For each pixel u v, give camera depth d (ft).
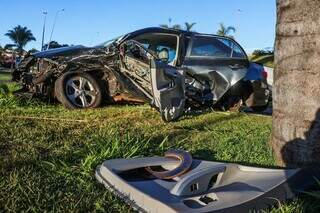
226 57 33.09
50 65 31.55
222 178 12.15
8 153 16.83
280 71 14.80
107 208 11.64
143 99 28.73
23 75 32.22
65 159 15.84
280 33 14.74
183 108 26.45
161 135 21.47
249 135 22.08
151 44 32.12
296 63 14.17
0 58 113.70
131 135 19.98
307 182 12.28
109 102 31.91
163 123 25.52
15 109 28.94
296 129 14.32
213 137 21.53
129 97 31.50
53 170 14.67
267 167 13.98
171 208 10.11
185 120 27.04
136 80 28.86
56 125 23.09
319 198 11.62
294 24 14.14
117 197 11.91
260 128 24.43
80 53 32.07
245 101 33.86
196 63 32.01
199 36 32.83
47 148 17.71
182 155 13.37
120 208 11.46
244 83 33.30
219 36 33.47
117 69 29.68
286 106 14.64
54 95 32.24
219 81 32.45
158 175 12.46
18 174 13.83
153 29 31.96
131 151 16.56
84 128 22.62
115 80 30.83
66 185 13.43
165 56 32.04
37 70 32.12
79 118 25.86
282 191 11.62
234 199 10.82
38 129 21.74
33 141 18.93
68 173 14.37
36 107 30.66
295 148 14.37
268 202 11.24
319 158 13.92
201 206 10.73
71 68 30.53
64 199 12.17
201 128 24.25
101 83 31.04
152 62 25.36
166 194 11.09
